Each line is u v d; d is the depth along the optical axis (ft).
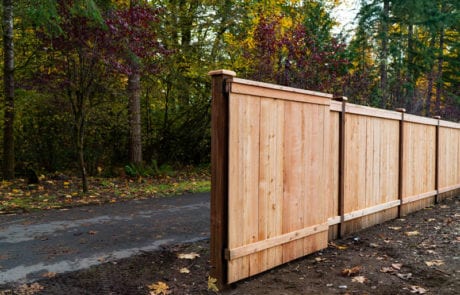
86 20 22.91
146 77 36.86
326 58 32.89
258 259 11.59
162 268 11.71
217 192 10.65
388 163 18.98
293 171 12.84
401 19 50.19
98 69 25.05
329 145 14.80
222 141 10.54
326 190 14.46
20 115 32.96
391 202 19.06
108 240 14.33
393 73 51.47
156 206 21.67
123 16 24.72
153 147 41.60
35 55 30.99
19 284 10.11
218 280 10.65
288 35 34.35
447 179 25.66
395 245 14.85
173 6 39.19
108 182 30.22
